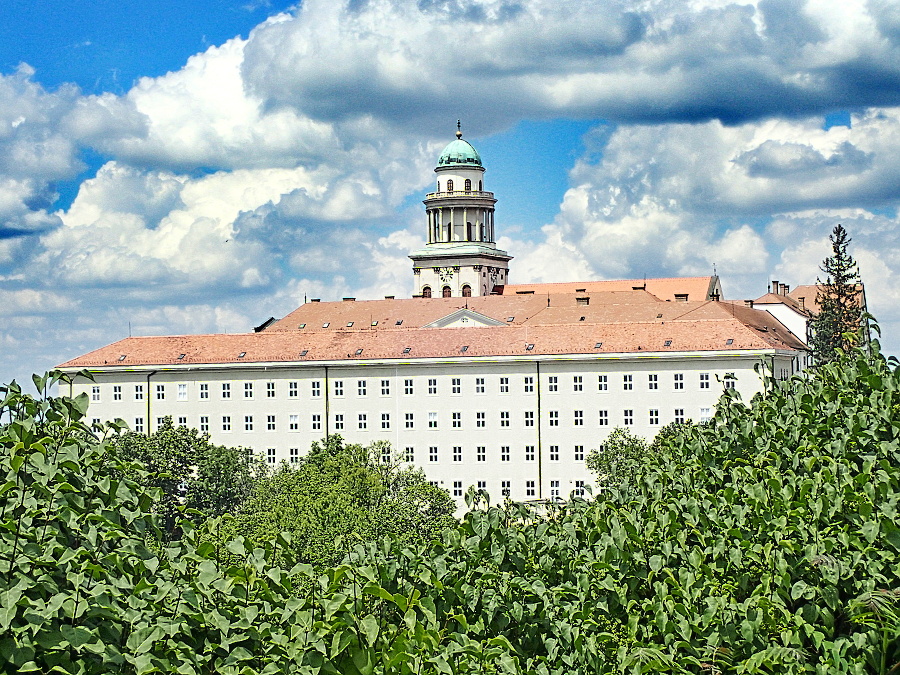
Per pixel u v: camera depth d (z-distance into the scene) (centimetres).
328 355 14325
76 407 2288
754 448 3072
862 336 3291
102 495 2180
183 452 11319
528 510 2803
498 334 14162
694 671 2242
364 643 2048
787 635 2212
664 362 13450
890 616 2164
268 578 2180
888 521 2369
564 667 2359
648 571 2533
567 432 13675
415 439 14025
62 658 1809
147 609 1981
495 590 2462
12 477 2075
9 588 1834
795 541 2412
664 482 3003
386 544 2561
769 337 15475
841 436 2856
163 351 14875
